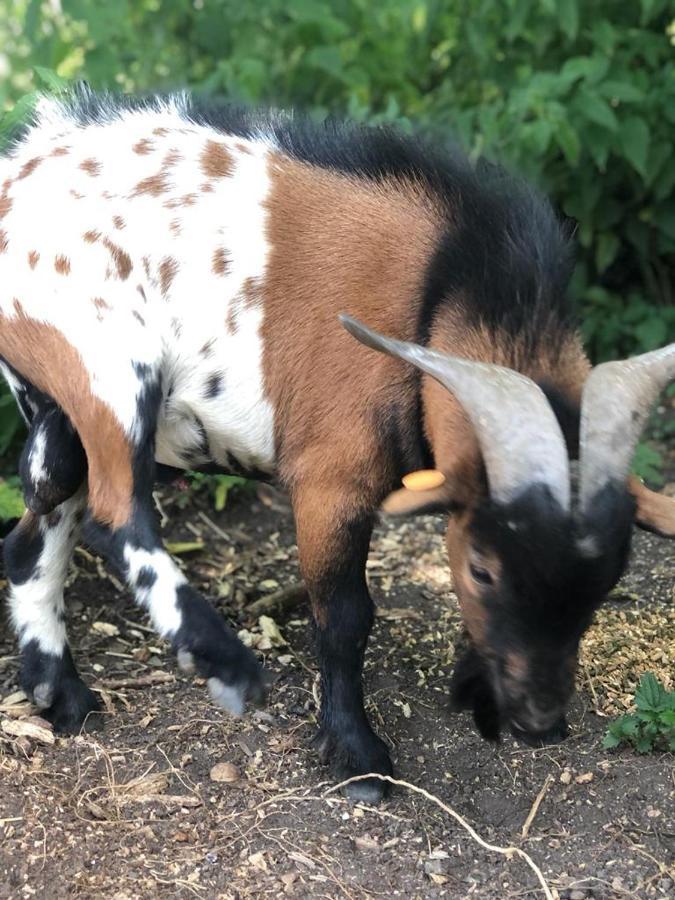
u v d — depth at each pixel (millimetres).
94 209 1290
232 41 2162
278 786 1315
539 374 1214
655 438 1993
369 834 1265
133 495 1283
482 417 1124
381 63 2242
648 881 1214
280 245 1287
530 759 1360
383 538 1765
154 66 2164
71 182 1303
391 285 1269
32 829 1237
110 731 1384
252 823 1269
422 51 2289
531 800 1312
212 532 1770
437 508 1171
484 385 1124
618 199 2164
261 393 1301
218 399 1310
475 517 1162
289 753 1358
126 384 1271
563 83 1940
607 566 1124
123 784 1306
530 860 1208
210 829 1260
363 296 1270
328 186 1302
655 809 1294
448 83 2223
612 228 2184
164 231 1287
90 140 1331
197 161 1309
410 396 1251
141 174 1303
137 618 1569
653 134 2061
